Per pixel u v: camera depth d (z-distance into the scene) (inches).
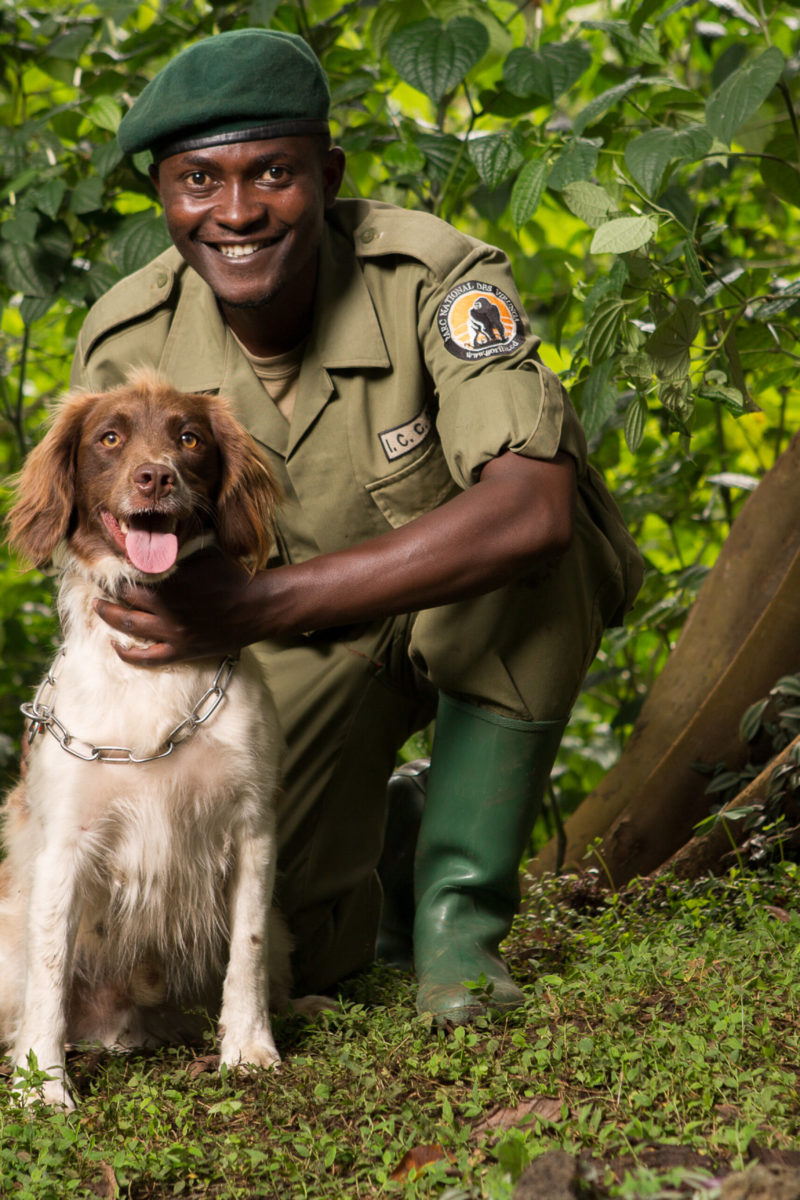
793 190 170.4
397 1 174.9
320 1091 92.4
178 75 115.1
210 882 116.0
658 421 210.1
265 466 122.3
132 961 118.8
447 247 122.0
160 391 118.3
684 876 148.1
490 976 111.7
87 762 109.1
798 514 172.2
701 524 227.0
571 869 173.5
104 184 185.0
